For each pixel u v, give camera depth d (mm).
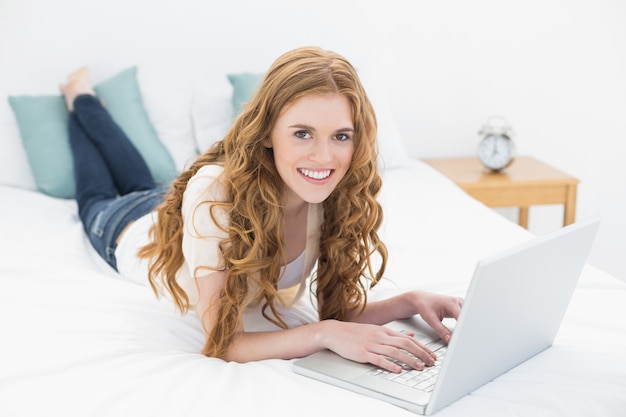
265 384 1300
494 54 3334
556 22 3332
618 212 3564
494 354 1286
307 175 1396
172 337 1597
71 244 2164
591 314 1606
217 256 1469
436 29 3268
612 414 1250
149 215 2080
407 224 2328
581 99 3434
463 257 2047
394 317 1609
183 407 1215
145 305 1729
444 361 1178
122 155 2598
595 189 3541
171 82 2947
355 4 3186
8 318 1626
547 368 1371
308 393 1264
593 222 1371
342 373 1323
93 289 1815
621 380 1319
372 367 1350
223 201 1468
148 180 2629
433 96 3344
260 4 3115
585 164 3512
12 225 2262
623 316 1599
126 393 1268
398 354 1353
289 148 1380
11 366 1401
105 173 2555
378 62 3246
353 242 1588
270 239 1502
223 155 1547
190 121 2900
